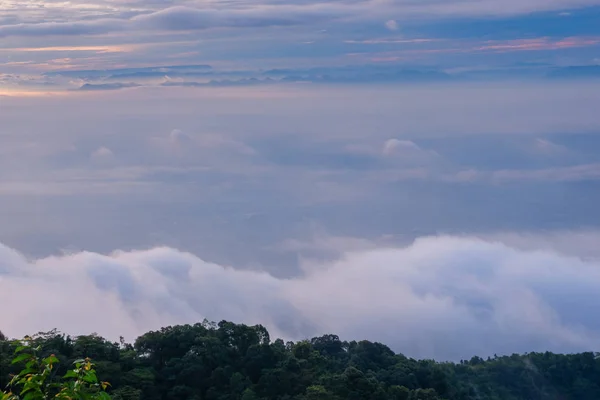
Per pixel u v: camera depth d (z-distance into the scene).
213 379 46.84
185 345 49.41
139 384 44.00
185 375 46.31
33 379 10.70
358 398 46.06
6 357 35.94
